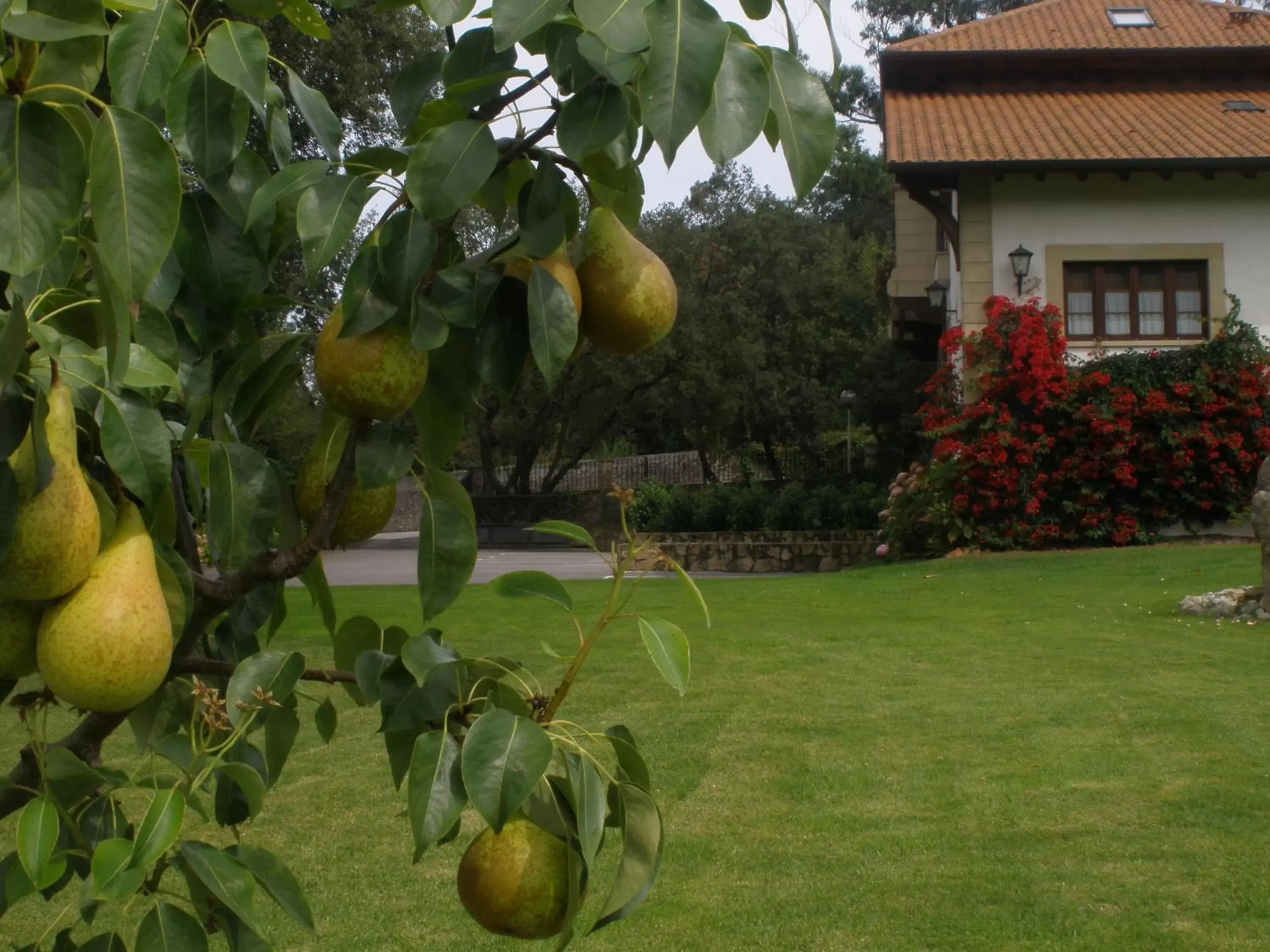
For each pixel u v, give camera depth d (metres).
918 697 7.14
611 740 1.23
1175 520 17.09
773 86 0.99
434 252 1.10
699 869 4.41
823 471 35.28
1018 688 7.30
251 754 1.54
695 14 0.89
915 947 3.71
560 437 35.09
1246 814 4.77
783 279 33.47
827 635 9.79
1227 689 7.04
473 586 14.76
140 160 0.92
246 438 1.40
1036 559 15.65
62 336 1.14
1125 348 17.39
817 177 0.98
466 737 1.06
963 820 4.85
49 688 1.15
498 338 1.25
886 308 31.67
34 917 4.16
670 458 40.56
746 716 6.73
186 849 1.14
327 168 1.14
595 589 14.31
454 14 1.11
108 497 1.13
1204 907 3.91
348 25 11.89
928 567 15.88
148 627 1.06
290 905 1.22
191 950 1.11
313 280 1.08
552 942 3.85
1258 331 17.12
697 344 31.67
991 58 20.38
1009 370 17.05
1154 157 16.42
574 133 1.03
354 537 1.36
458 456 39.91
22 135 0.92
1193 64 20.14
